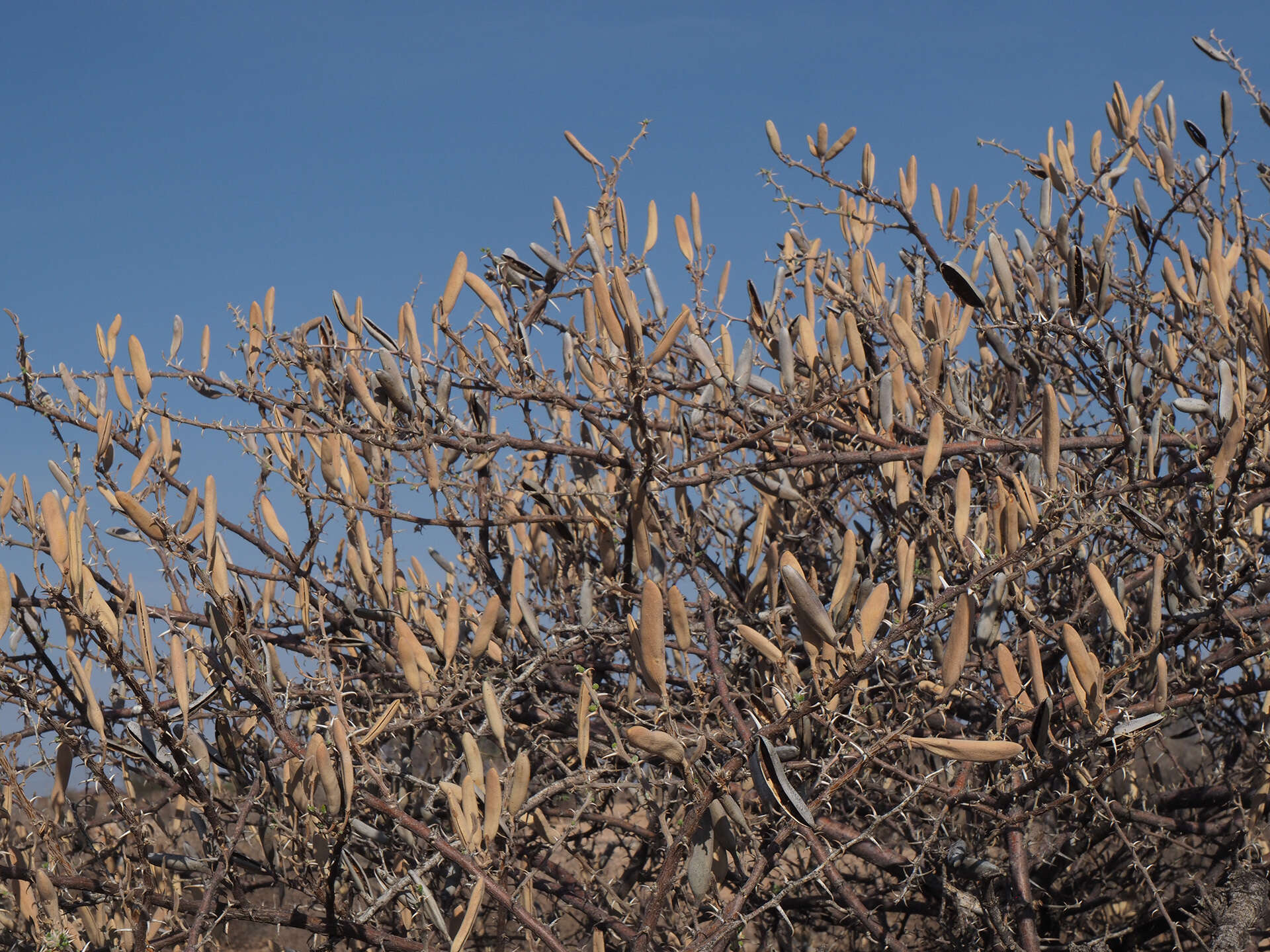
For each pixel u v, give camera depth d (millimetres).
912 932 3355
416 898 1896
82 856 2494
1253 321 2205
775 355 2697
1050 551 1825
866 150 3178
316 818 1931
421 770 3023
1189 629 2158
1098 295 2301
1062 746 1736
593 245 2592
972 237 3254
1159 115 3420
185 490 2596
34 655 2145
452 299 2396
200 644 2240
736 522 3416
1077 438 2293
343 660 2770
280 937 3250
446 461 2822
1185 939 2848
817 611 1500
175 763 1926
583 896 2539
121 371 2434
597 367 2811
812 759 1895
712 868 1614
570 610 3010
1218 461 1949
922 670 2229
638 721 2062
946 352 2574
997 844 2695
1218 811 3213
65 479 2238
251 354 2828
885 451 2258
